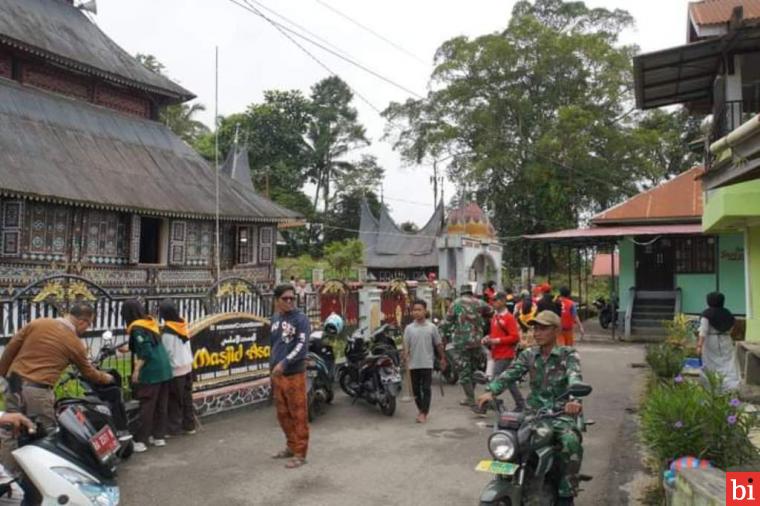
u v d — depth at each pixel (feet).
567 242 74.33
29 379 17.44
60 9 79.77
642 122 148.25
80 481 12.66
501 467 13.67
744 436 16.97
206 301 44.80
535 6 161.68
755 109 44.62
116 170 69.00
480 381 17.24
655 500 18.07
